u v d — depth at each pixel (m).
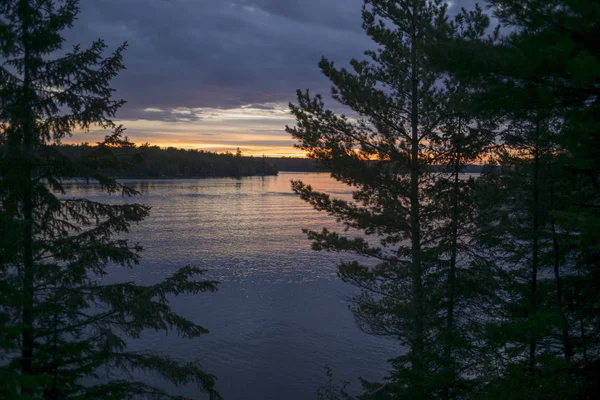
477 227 12.43
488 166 12.90
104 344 7.83
